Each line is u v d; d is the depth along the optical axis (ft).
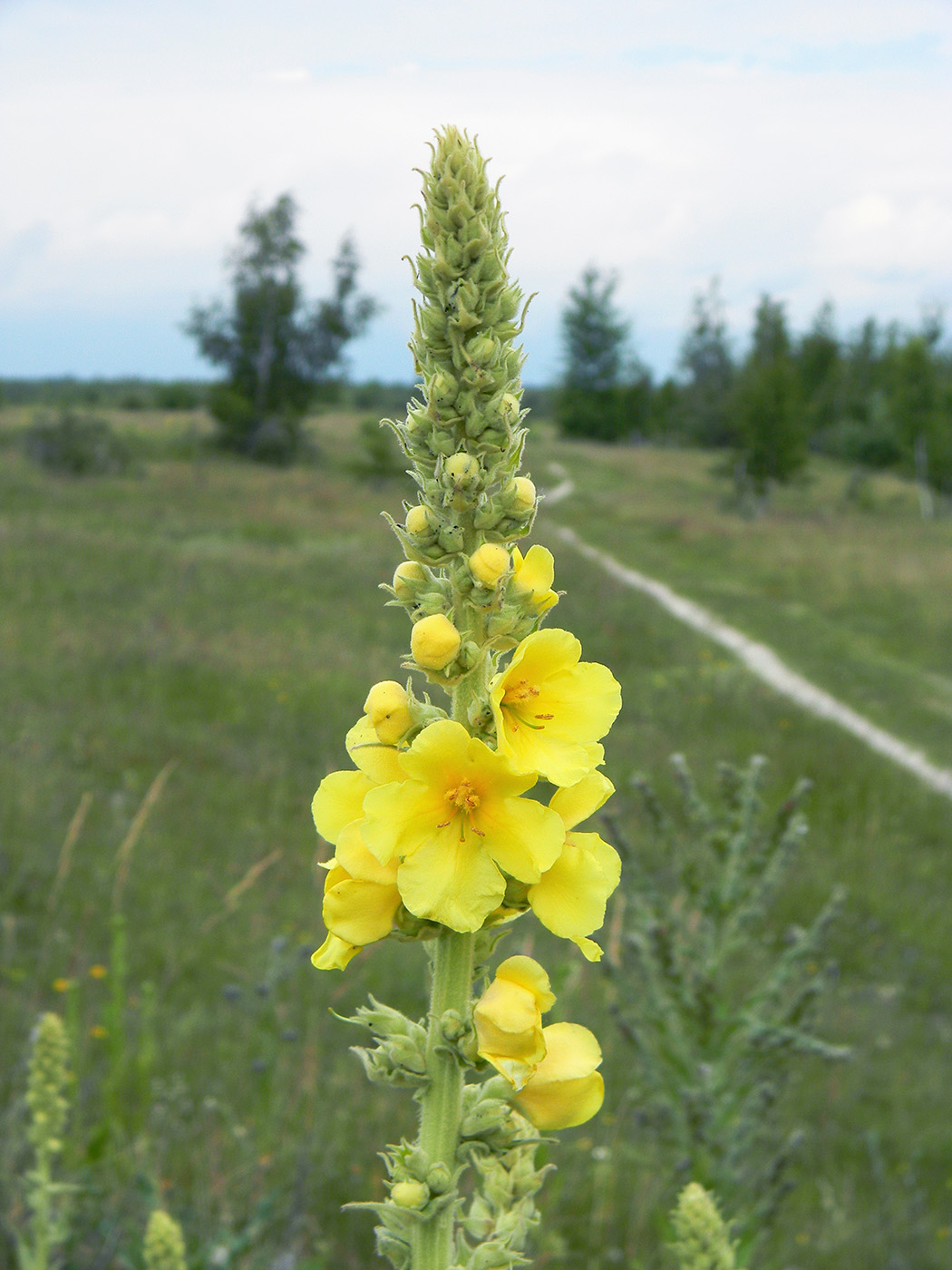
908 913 35.22
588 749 6.28
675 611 85.25
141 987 23.88
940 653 74.02
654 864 34.01
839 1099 24.38
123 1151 16.66
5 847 28.68
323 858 33.09
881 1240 19.26
